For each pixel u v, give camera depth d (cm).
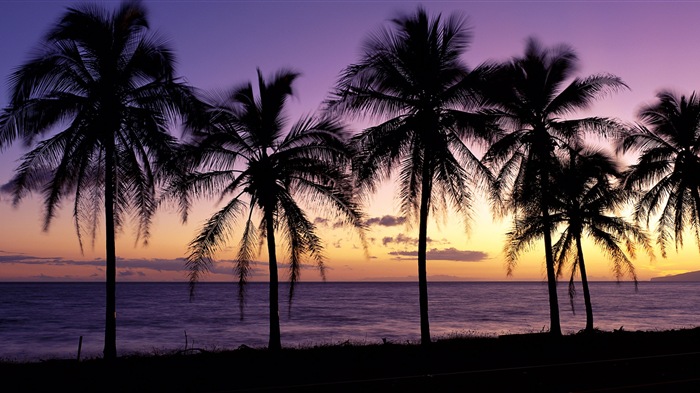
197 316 6925
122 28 1744
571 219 2817
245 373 1384
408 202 1981
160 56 1739
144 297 13762
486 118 1941
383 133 1936
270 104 2052
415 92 1931
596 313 7225
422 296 1914
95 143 1717
